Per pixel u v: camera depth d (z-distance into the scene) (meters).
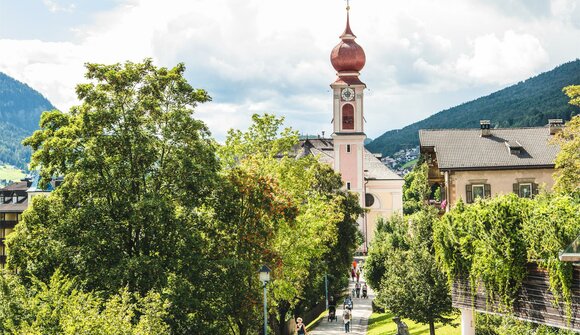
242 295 35.84
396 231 64.31
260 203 38.00
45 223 35.78
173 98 38.41
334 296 73.56
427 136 65.00
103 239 34.38
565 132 45.47
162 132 37.25
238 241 37.75
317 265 52.81
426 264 40.34
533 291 26.95
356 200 69.50
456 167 60.38
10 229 112.56
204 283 34.72
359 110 126.62
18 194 115.00
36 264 33.88
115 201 35.59
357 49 127.62
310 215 45.41
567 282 24.88
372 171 139.25
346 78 128.25
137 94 37.81
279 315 50.53
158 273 32.44
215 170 38.16
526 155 61.09
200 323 33.72
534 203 27.91
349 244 66.06
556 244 25.25
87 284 33.12
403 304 40.34
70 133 36.28
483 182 60.44
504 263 27.62
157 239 34.50
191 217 36.53
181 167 36.34
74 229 34.81
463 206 31.42
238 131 55.00
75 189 35.59
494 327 30.48
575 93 45.53
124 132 36.06
